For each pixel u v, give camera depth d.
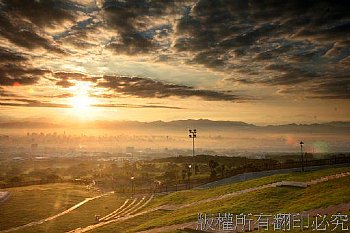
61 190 101.94
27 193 94.44
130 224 55.16
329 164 88.44
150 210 65.38
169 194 83.88
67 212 70.69
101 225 57.19
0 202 79.25
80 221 63.03
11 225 60.31
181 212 55.50
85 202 82.00
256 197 52.62
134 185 127.38
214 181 95.75
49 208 74.25
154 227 46.03
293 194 51.59
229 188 69.00
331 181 55.53
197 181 102.25
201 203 60.25
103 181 132.62
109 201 83.56
